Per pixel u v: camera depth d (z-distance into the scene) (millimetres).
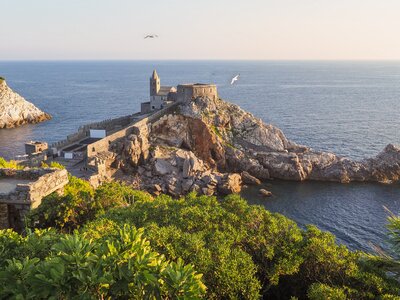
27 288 14375
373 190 89125
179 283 14953
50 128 157500
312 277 28438
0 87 160875
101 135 99500
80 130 101688
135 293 14906
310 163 98312
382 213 76188
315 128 149375
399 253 29531
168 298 15227
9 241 20156
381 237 66062
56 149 85688
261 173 98250
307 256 28516
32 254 19047
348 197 84875
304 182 95438
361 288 26672
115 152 89438
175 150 99375
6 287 14406
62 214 31562
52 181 32188
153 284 14758
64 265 14453
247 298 22984
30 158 80188
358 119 168750
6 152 117375
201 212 30688
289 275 29453
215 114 111625
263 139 108625
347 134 138875
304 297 28703
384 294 25203
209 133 104812
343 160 98688
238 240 28062
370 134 138875
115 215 30906
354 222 72188
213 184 86625
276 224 31281
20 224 29328
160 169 90375
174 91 130750
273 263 28188
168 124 106562
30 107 170500
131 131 97250
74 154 85000
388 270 29812
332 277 27750
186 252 23812
